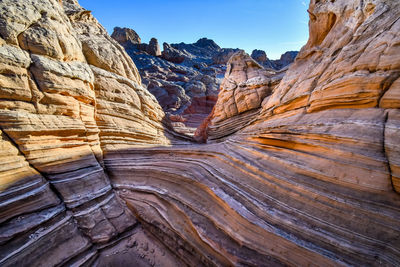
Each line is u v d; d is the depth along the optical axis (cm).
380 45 575
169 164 884
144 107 1297
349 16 868
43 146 661
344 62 673
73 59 895
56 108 734
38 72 690
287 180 545
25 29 698
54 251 491
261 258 443
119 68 1206
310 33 1157
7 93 604
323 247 405
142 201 741
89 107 908
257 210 526
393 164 411
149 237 644
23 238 467
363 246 380
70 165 712
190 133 3216
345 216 423
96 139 916
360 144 477
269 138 748
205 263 507
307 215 462
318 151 557
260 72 1964
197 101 4756
